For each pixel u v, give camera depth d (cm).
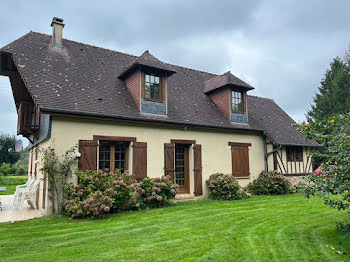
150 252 403
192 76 1312
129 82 955
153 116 884
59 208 677
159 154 875
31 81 741
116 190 692
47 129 711
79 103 755
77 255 393
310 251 407
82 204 623
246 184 1101
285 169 1227
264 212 695
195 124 943
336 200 450
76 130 726
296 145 1221
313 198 931
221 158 1037
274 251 407
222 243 444
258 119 1270
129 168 819
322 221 589
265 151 1184
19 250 416
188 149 988
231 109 1106
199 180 952
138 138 836
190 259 374
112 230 527
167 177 830
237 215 660
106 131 777
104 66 1023
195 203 845
